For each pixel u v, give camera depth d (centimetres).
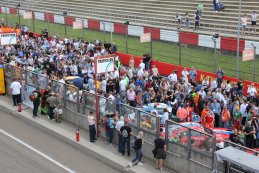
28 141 2216
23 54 3625
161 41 4275
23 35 4559
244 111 2286
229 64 3488
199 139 1709
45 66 3189
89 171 1880
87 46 3816
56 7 6675
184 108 2259
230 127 2339
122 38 4606
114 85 2684
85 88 2802
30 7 7088
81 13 6134
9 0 7700
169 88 2617
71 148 2131
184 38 3950
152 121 1902
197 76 3170
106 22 4831
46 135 2300
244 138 2005
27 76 2697
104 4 6062
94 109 2234
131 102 2478
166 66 3412
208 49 3809
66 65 3177
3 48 3753
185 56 3794
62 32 5122
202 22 4566
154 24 5047
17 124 2467
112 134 2098
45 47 3891
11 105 2741
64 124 2419
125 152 2033
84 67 3030
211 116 2194
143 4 5553
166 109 2155
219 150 1588
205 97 2436
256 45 3394
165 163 1872
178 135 1798
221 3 4566
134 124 2005
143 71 2986
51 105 2439
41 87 2595
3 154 2045
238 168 1545
